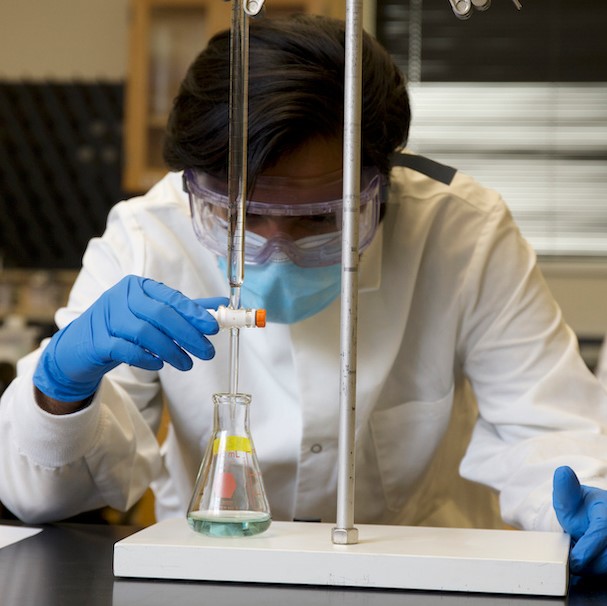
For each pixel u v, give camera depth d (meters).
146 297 1.40
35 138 5.05
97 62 5.43
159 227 1.90
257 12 1.26
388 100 1.60
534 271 1.90
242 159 1.34
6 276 5.18
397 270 1.87
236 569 1.22
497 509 2.33
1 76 5.46
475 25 5.20
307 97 1.45
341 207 1.50
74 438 1.58
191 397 1.89
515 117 5.21
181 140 1.54
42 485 1.65
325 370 1.82
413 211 1.88
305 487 1.87
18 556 1.43
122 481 1.73
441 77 5.24
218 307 1.39
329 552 1.20
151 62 4.86
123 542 1.25
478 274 1.87
